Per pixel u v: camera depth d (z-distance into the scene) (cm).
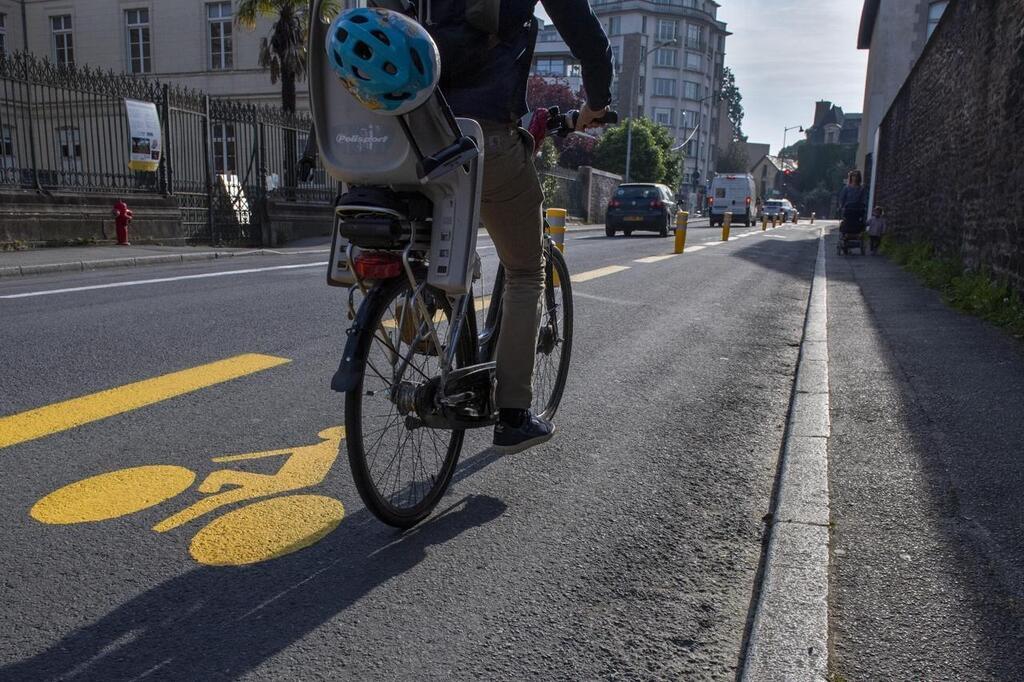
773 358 581
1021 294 706
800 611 219
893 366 506
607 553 265
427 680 195
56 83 1358
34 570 239
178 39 2953
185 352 522
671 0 9812
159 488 302
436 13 242
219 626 215
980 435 365
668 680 198
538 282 296
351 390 242
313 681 193
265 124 1789
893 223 1939
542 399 381
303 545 262
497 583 243
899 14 3638
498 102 247
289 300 748
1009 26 830
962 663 197
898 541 261
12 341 543
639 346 600
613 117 304
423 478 285
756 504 309
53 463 323
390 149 236
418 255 263
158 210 1542
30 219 1312
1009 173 777
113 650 203
